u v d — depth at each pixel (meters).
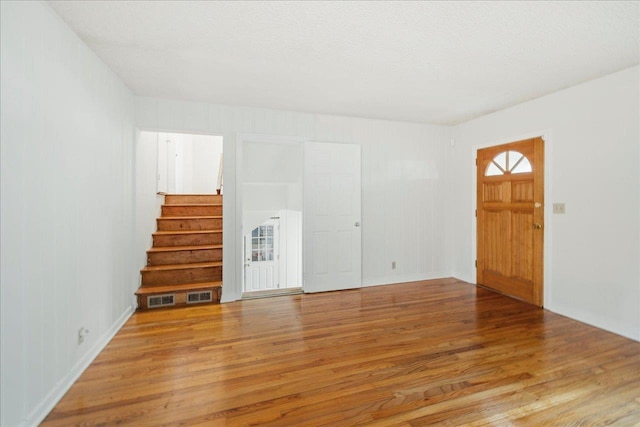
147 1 1.84
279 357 2.44
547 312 3.41
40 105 1.77
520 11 1.94
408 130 4.73
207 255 4.27
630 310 2.76
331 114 4.28
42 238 1.79
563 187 3.30
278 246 6.62
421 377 2.16
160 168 5.34
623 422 1.71
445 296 4.02
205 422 1.72
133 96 3.48
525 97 3.56
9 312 1.53
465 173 4.68
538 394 1.96
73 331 2.12
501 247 4.11
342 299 3.93
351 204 4.38
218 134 3.83
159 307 3.62
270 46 2.39
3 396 1.49
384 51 2.47
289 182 5.16
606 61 2.64
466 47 2.40
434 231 4.92
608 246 2.91
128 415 1.77
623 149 2.80
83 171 2.29
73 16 1.97
